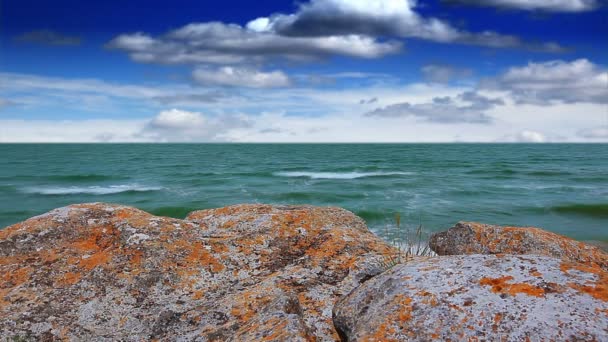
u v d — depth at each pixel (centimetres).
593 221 2417
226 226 661
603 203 2912
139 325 439
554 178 4756
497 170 5906
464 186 3981
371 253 570
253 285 504
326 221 697
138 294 486
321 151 15500
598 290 300
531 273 332
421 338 300
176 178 4906
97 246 562
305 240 620
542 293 307
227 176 5134
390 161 8469
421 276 361
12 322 429
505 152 14388
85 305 464
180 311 453
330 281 498
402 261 526
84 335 426
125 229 582
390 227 2225
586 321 273
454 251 726
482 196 3334
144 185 4212
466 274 348
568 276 322
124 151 15138
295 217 684
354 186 4012
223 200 3222
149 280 504
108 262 525
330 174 5400
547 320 281
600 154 12419
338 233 620
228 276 531
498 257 368
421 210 2706
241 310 433
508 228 699
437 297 328
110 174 5388
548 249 639
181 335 405
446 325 302
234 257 564
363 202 3045
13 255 537
